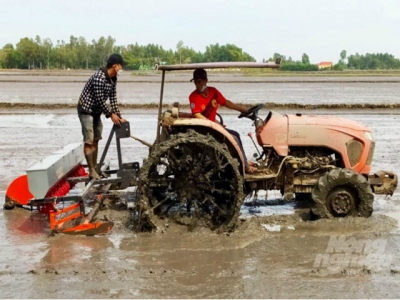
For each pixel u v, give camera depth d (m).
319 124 6.95
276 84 44.56
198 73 6.68
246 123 16.61
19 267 5.41
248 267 5.38
